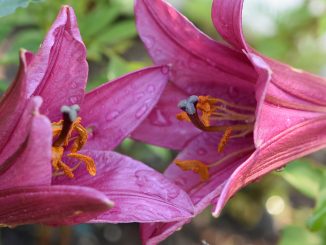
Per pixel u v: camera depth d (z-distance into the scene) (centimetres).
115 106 44
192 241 76
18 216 38
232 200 80
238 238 78
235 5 40
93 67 78
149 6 44
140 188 41
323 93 44
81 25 58
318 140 44
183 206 40
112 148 44
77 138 41
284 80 43
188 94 47
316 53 82
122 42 69
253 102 46
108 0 65
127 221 39
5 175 37
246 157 45
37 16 58
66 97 41
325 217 51
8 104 37
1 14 44
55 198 36
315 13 81
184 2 86
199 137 46
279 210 80
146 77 44
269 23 83
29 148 36
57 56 40
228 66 45
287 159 43
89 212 36
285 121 42
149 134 47
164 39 45
